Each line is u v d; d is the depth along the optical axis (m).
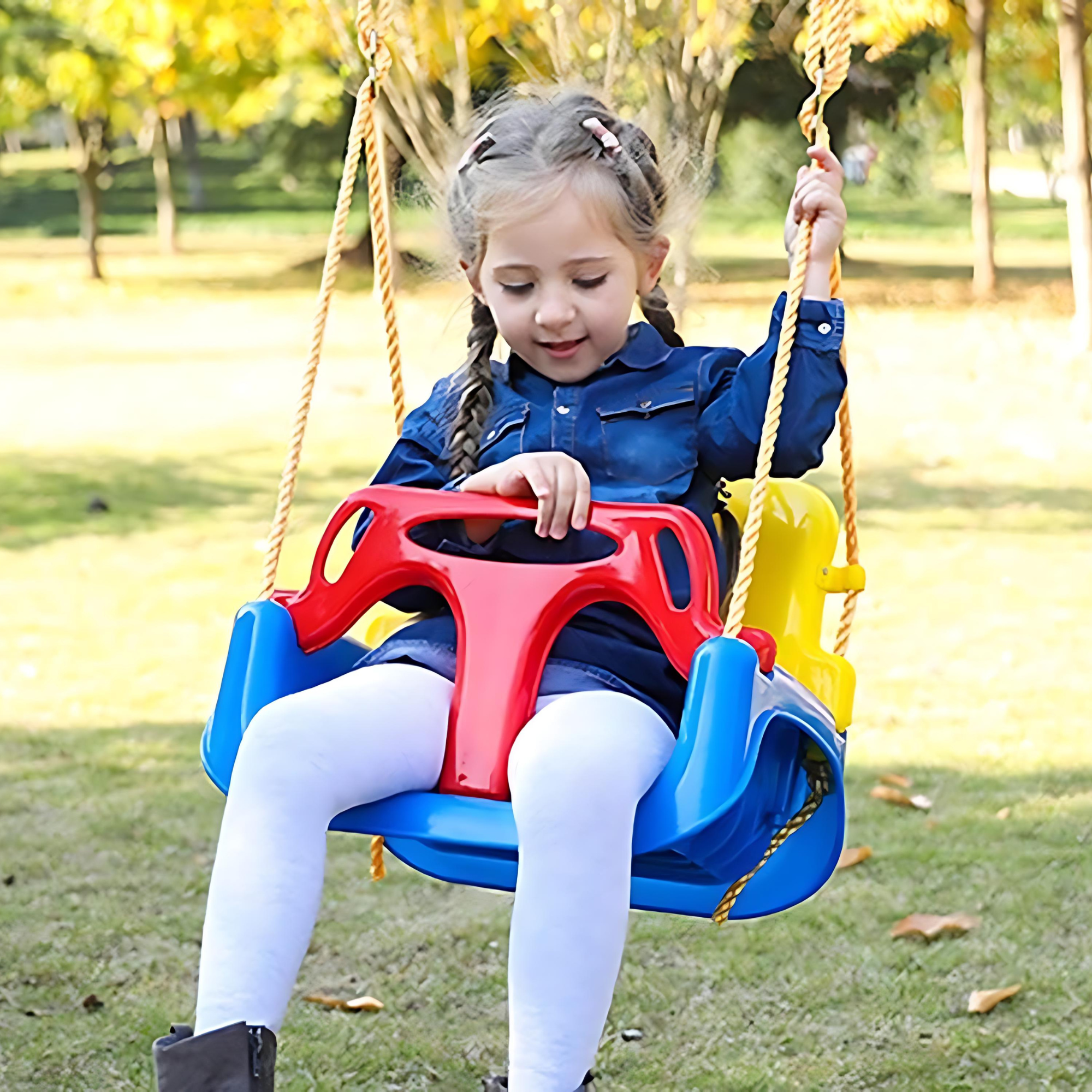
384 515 2.12
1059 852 3.43
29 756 4.21
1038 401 10.05
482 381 2.30
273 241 27.08
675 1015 2.75
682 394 2.25
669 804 1.82
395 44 8.79
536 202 2.11
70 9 12.65
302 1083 2.52
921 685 4.68
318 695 1.91
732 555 2.39
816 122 2.14
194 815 3.76
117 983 2.88
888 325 14.26
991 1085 2.47
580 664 2.05
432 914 3.21
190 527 7.08
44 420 10.24
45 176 41.28
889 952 2.96
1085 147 12.03
